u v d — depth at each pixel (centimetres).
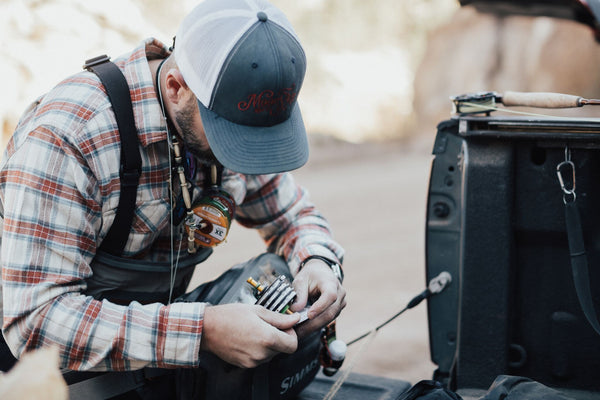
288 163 152
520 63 765
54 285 146
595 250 168
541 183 171
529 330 179
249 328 145
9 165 149
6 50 628
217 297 168
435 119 1337
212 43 146
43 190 145
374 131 1462
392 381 208
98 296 162
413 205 828
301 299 163
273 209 192
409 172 1108
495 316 176
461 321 178
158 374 166
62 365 149
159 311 149
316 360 182
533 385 156
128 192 154
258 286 163
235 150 148
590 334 174
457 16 1162
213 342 149
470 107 174
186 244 172
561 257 174
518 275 178
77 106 150
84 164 149
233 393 162
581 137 162
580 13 194
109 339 146
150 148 156
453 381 186
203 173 169
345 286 486
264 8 151
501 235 173
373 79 1598
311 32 1709
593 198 167
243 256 577
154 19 1120
